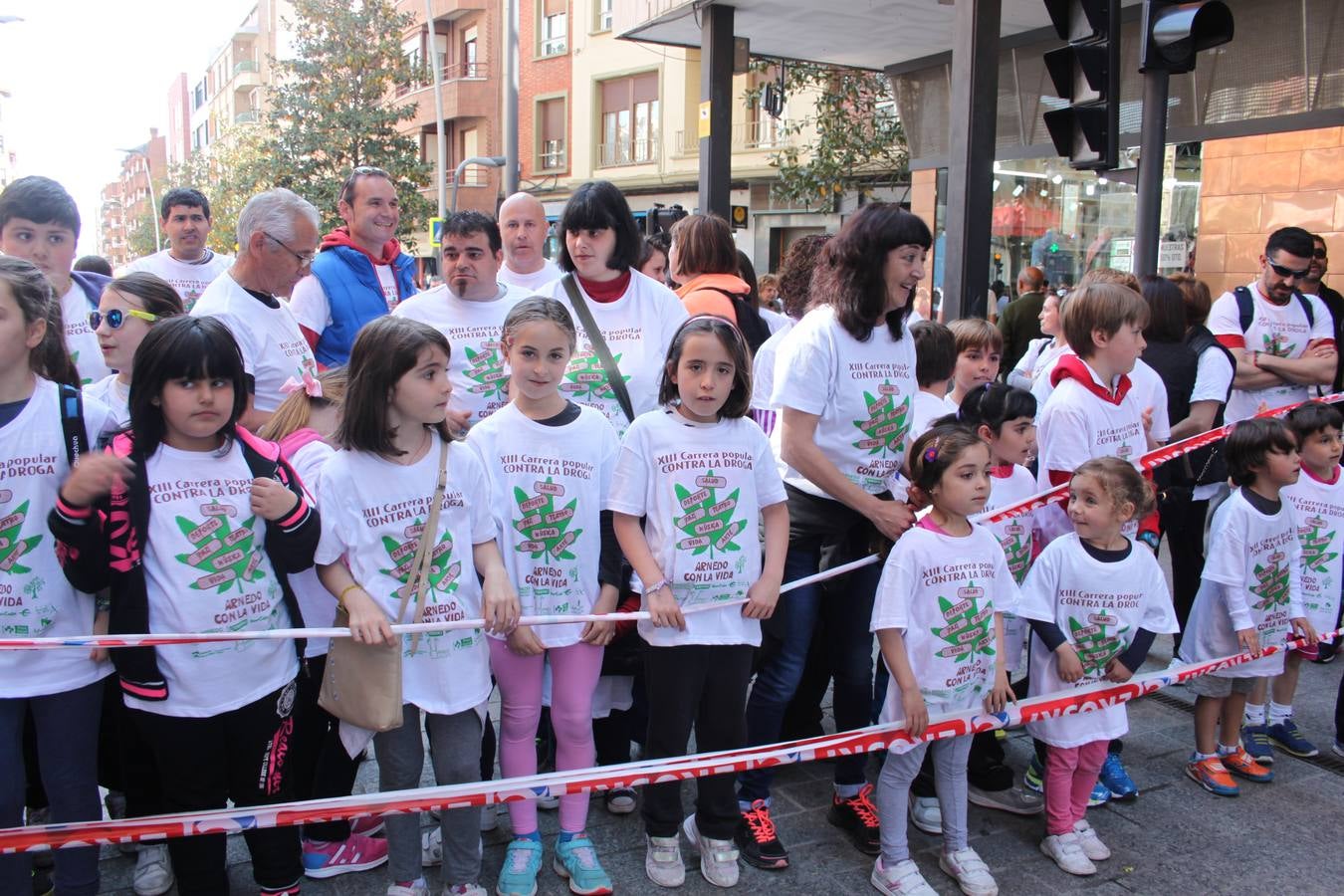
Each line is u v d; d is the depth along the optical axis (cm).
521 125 2500
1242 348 491
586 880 281
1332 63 704
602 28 2222
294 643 264
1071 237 934
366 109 2073
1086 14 473
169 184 3847
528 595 288
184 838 246
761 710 318
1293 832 327
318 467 282
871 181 1529
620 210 329
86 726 245
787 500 323
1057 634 318
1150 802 346
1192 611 373
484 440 290
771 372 384
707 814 290
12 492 235
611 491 286
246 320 331
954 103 608
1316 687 450
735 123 1945
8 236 334
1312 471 382
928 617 291
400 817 264
